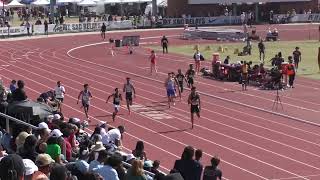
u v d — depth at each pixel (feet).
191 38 257.34
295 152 85.51
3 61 184.14
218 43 238.68
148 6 345.51
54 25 276.00
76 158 53.57
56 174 32.86
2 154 44.09
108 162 42.80
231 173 75.97
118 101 104.94
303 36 258.16
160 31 289.33
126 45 226.17
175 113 112.27
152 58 161.07
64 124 59.11
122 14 339.57
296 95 129.49
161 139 93.09
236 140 92.32
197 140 92.43
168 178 35.65
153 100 124.47
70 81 148.46
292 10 321.11
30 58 192.13
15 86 98.27
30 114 61.57
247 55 195.62
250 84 143.54
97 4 333.83
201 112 112.98
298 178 73.87
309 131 98.07
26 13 325.62
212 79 152.35
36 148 45.62
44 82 146.82
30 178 33.68
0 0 336.29
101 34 259.80
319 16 320.70
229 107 117.50
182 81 125.29
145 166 51.60
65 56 197.77
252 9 326.85
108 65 176.55
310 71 160.97
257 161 81.20
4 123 60.80
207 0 318.65
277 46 221.05
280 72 135.64
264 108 116.37
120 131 65.26
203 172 55.62
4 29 259.39
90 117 108.17
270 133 96.68
